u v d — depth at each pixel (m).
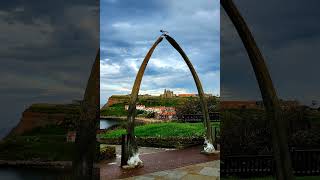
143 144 14.80
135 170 9.13
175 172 8.85
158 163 10.24
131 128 9.83
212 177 8.29
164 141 14.57
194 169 9.15
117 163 10.28
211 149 12.14
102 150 11.09
